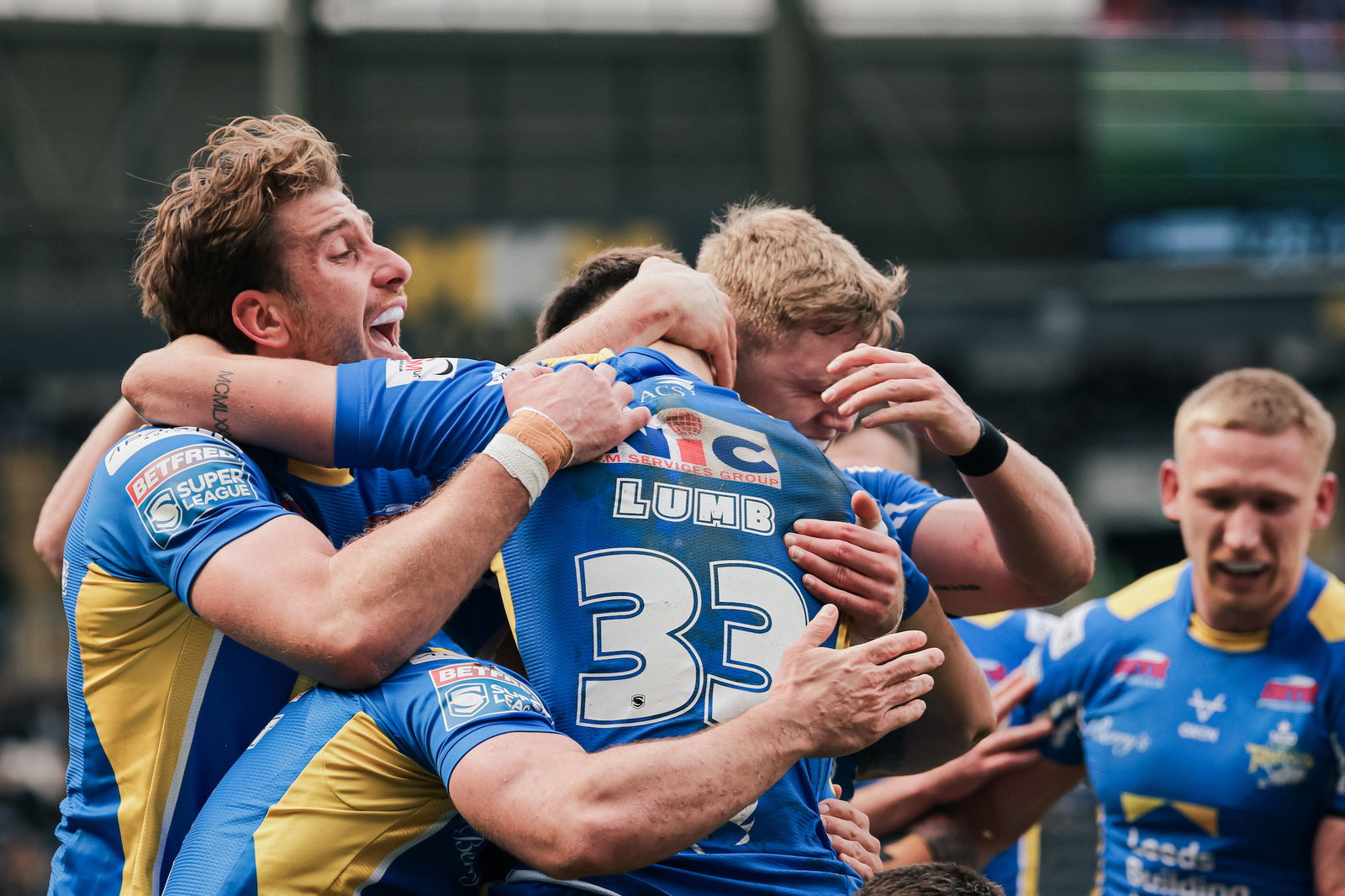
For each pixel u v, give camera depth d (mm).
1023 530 7527
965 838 10719
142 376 6617
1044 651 11430
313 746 5863
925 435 7711
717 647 5789
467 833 6070
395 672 5824
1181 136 47750
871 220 51344
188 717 6465
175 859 6367
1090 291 47625
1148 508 56062
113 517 6367
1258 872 10367
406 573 5633
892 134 51250
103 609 6441
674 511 5973
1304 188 47094
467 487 5793
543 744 5391
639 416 6145
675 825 5160
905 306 48062
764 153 51469
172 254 7066
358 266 7234
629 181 51344
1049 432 56438
